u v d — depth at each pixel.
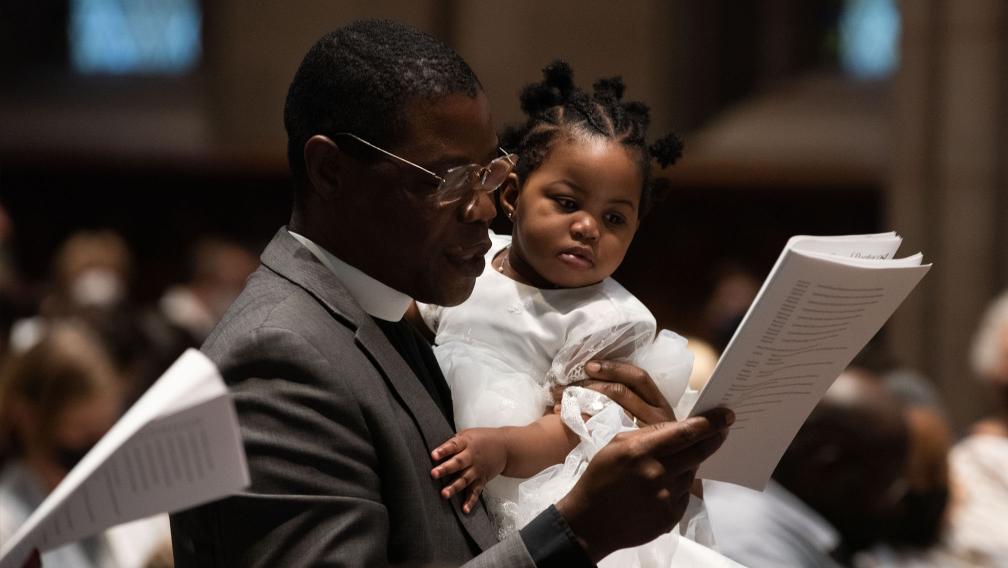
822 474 5.37
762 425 3.38
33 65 23.69
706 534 3.83
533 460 3.46
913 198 14.59
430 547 3.13
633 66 19.39
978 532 6.95
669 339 3.91
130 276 21.89
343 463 3.02
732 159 20.11
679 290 20.59
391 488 3.12
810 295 2.99
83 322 7.90
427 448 3.24
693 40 20.16
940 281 14.45
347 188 3.26
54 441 5.92
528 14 19.23
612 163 3.75
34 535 2.60
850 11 21.02
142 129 22.38
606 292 3.88
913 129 14.61
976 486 7.32
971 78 14.26
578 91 3.94
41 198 22.34
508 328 3.79
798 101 20.61
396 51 3.26
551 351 3.77
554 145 3.80
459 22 19.34
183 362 2.63
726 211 20.48
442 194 3.21
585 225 3.74
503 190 3.99
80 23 23.77
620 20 19.34
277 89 20.59
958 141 14.34
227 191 21.70
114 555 5.89
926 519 6.28
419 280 3.31
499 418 3.52
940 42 14.41
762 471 3.53
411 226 3.24
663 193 4.08
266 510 2.97
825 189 20.14
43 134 22.58
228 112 20.84
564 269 3.76
